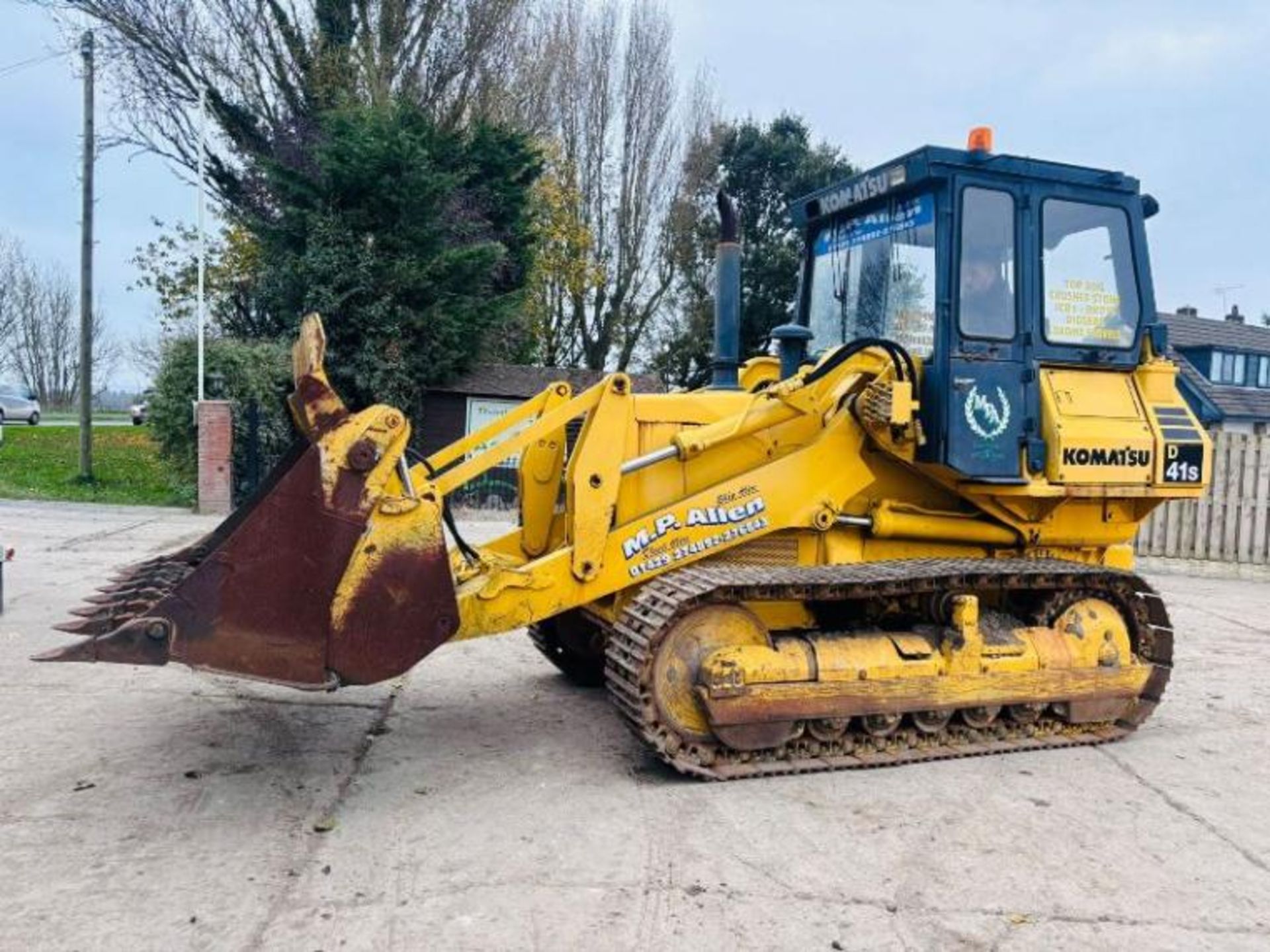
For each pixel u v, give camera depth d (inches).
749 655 187.2
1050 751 211.6
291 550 159.3
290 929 129.2
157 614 152.2
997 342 206.1
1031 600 224.2
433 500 170.2
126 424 1387.8
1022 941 132.0
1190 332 1283.2
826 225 246.7
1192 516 528.4
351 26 917.8
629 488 203.3
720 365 240.1
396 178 675.4
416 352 692.7
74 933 126.5
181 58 879.1
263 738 205.5
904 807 176.6
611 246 1231.5
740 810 172.4
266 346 661.9
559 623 248.5
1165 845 164.7
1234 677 290.0
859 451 214.2
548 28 1181.1
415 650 168.2
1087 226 218.5
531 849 154.7
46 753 192.4
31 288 2409.0
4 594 336.2
